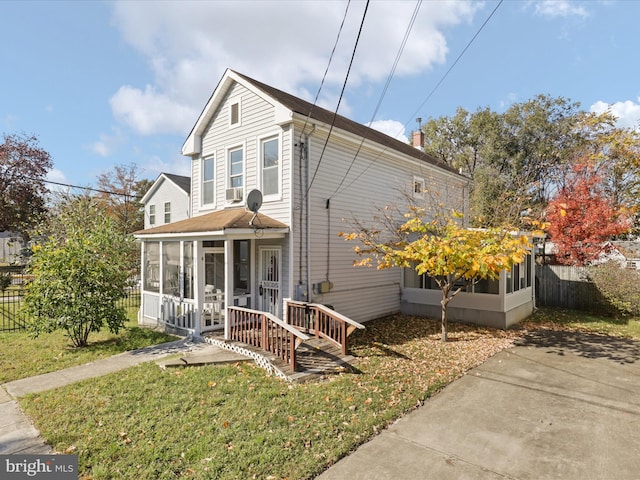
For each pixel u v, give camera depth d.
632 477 3.40
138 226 29.69
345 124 12.08
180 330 8.94
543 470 3.51
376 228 11.45
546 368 6.88
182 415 4.50
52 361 6.78
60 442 3.86
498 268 7.46
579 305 13.44
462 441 4.07
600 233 13.53
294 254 9.14
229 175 10.91
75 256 7.65
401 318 11.80
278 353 6.71
